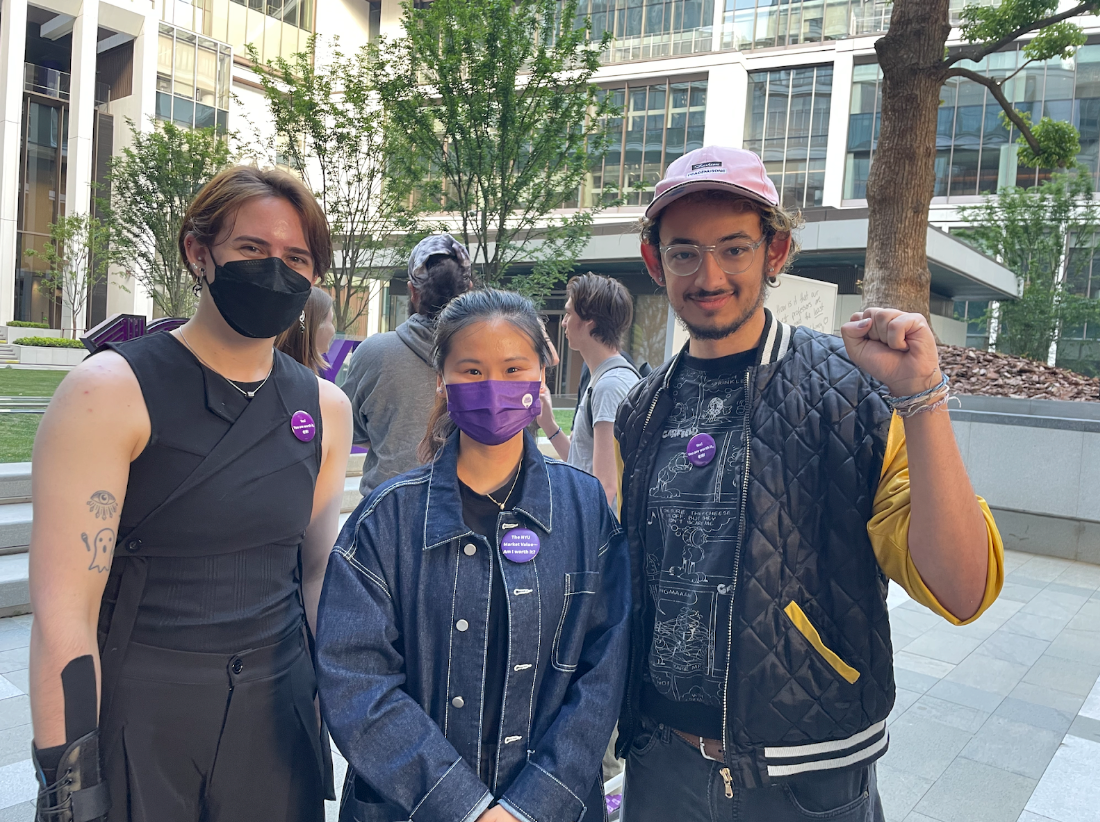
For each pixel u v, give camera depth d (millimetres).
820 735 1402
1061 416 7461
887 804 2795
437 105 11742
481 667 1415
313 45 13195
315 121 12781
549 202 11750
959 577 1237
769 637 1400
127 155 18719
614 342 2732
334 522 1755
